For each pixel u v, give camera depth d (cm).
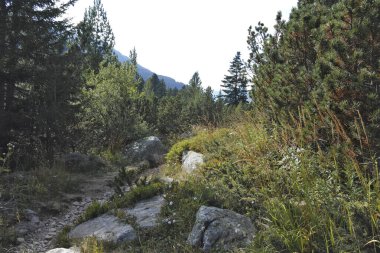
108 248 581
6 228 721
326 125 512
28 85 1402
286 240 396
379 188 381
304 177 424
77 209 912
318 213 407
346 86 500
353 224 388
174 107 2783
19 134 1285
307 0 881
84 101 1541
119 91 1953
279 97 719
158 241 577
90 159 1412
